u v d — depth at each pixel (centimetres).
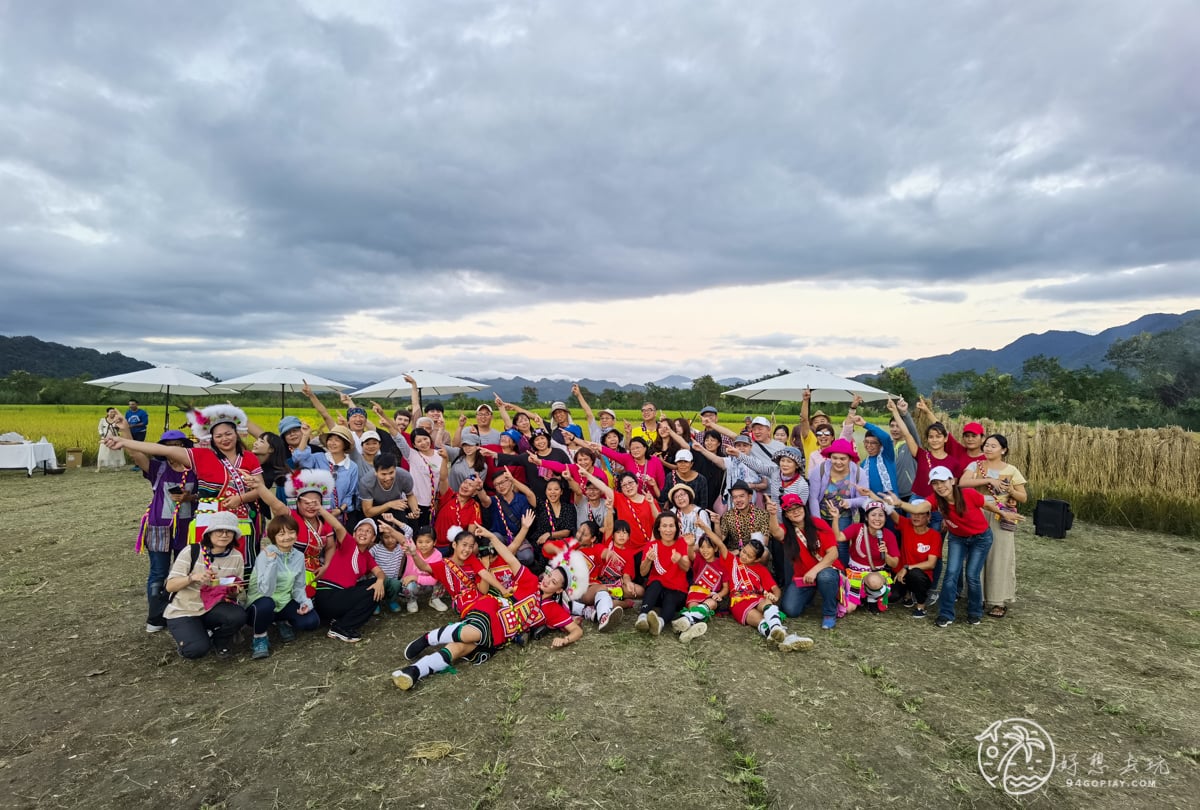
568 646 515
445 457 675
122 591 641
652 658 490
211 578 453
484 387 870
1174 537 929
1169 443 1059
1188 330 3869
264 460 614
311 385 813
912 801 314
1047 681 450
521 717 396
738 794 319
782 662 482
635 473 694
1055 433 1201
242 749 357
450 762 346
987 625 562
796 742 366
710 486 714
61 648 498
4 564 738
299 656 490
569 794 318
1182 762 351
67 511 1062
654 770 339
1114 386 3672
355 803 310
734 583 575
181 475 511
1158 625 564
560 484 653
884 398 712
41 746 359
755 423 685
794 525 571
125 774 332
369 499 587
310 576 518
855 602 576
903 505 584
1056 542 895
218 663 475
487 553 554
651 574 585
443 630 473
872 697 425
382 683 444
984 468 575
